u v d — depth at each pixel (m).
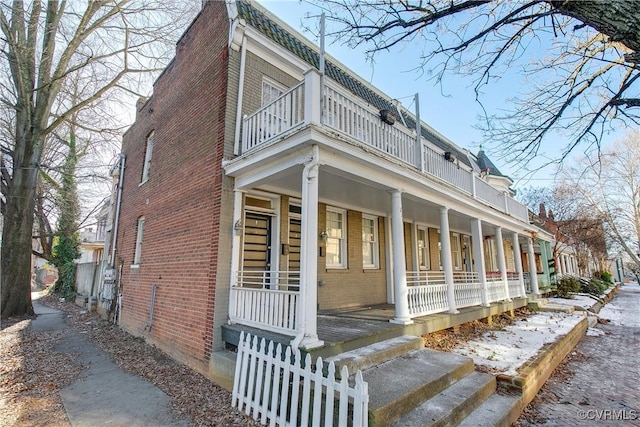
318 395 3.32
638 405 4.72
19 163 12.13
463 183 9.18
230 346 5.52
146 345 7.69
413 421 3.35
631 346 8.44
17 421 4.02
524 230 14.39
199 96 7.41
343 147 4.95
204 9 7.88
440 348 6.47
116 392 4.93
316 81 4.86
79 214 19.70
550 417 4.35
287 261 7.21
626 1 2.40
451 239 14.45
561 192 22.38
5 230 11.80
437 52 4.06
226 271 5.79
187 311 6.43
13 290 11.70
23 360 6.54
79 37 12.42
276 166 5.22
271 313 4.87
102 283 12.91
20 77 11.90
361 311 7.75
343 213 9.00
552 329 8.60
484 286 9.39
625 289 34.44
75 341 8.21
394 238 6.42
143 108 11.27
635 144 22.17
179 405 4.47
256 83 6.98
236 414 4.17
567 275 22.39
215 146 6.38
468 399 3.96
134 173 11.32
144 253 9.12
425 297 7.02
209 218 6.18
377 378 4.09
